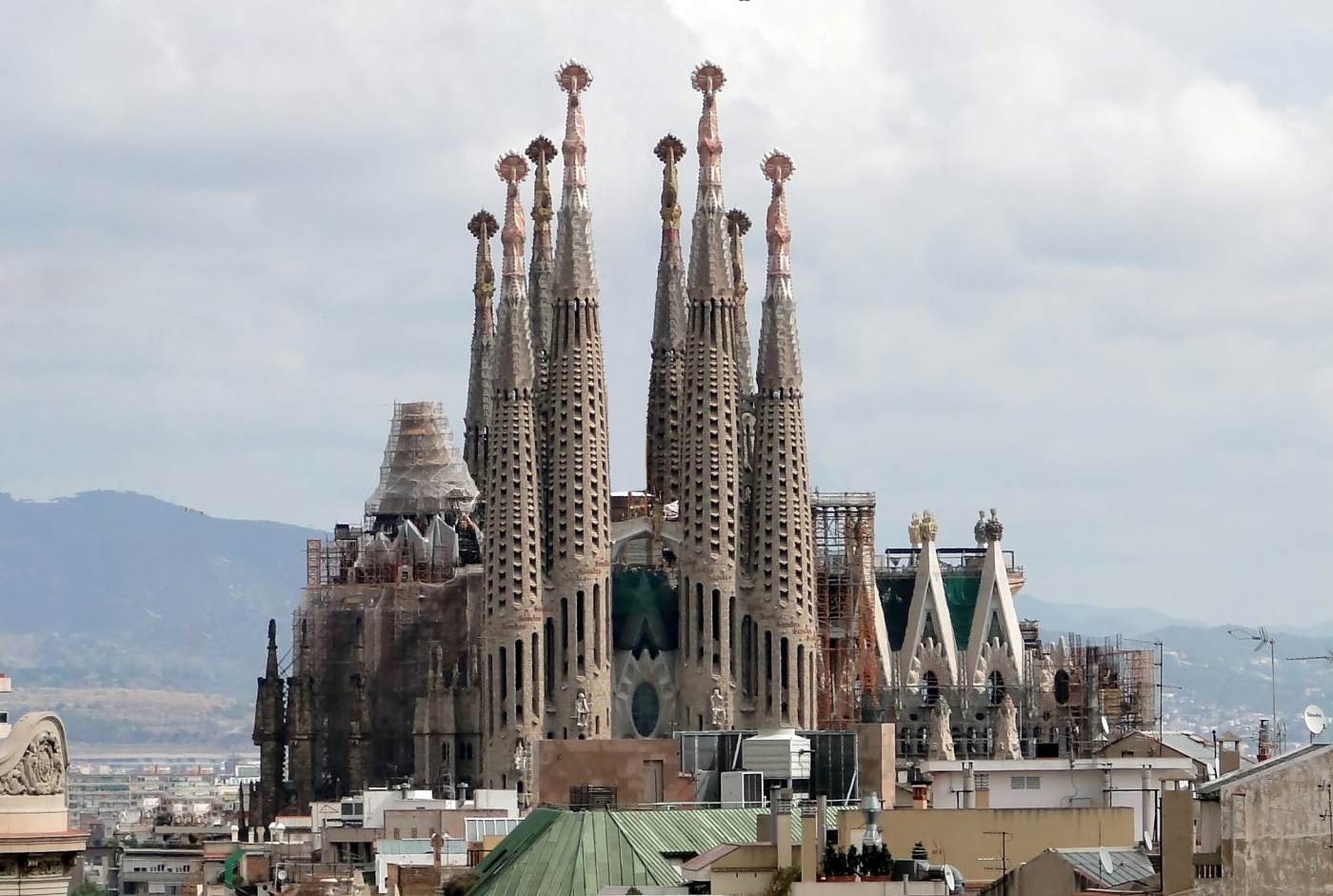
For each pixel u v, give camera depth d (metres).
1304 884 158.25
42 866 186.12
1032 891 184.62
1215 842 169.25
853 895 191.12
